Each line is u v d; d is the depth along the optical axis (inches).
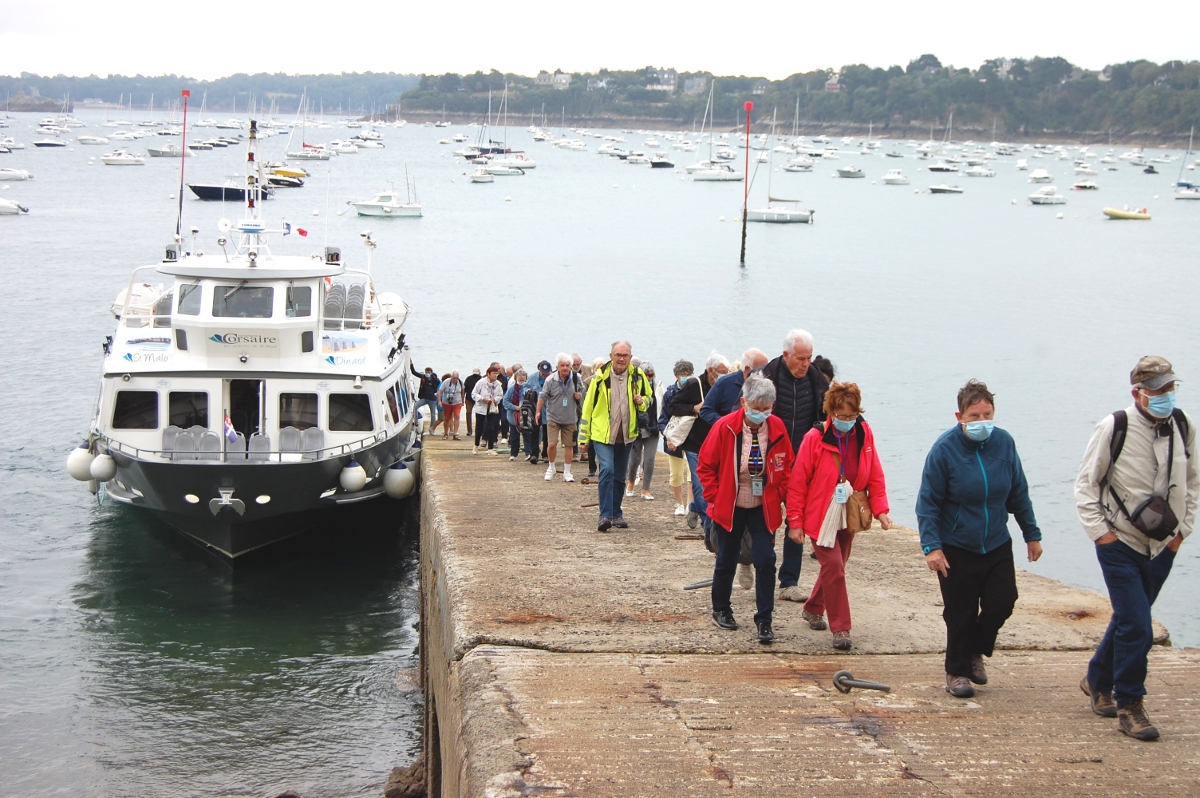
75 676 552.7
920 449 1148.5
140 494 691.4
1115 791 226.1
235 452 677.9
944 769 234.8
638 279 2464.3
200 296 710.5
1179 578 800.9
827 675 293.3
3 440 1026.1
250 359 703.1
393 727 511.5
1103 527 252.8
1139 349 1763.0
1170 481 248.5
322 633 618.5
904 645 321.1
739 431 312.0
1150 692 287.0
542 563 415.5
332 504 707.4
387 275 2394.2
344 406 724.7
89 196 4197.8
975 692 281.6
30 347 1460.4
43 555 728.3
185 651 587.8
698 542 463.8
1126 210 4805.6
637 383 486.3
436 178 6190.9
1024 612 364.2
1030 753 243.8
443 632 371.2
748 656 308.5
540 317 1910.7
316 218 3690.9
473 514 521.7
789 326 1910.7
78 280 2098.9
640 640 318.3
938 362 1628.9
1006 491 270.2
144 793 447.5
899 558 451.5
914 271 2792.8
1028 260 3132.4
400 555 753.6
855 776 230.5
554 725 253.9
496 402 827.4
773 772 231.6
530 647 312.3
